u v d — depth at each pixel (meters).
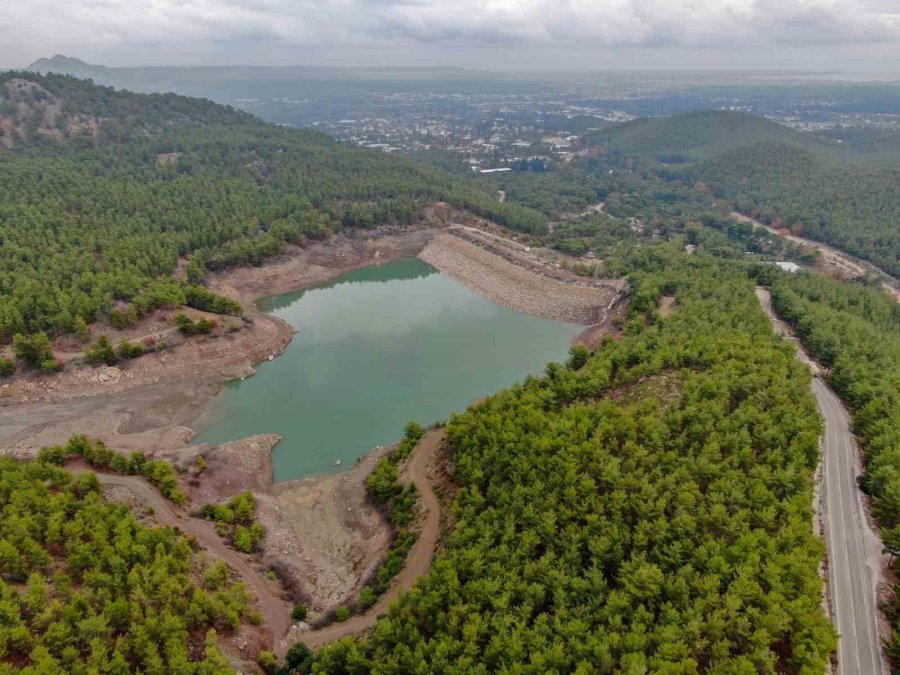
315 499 107.62
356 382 151.38
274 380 151.88
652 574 65.75
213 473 110.31
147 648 64.50
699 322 134.62
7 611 64.06
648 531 74.00
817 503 87.94
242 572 87.06
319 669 67.69
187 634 69.81
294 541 96.94
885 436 93.44
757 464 85.25
